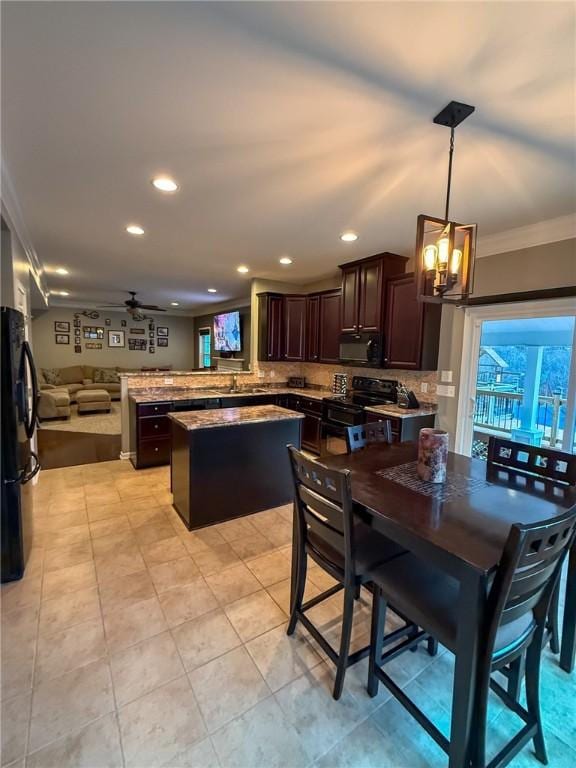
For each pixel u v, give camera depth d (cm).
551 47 120
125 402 454
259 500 312
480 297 328
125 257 418
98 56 128
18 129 173
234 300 820
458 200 245
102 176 220
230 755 127
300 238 336
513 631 124
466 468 194
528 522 132
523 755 129
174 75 137
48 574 223
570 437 281
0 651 166
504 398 329
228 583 217
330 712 142
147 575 223
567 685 157
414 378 400
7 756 124
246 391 513
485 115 156
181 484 294
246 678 156
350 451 235
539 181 216
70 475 395
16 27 115
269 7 108
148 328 1038
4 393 206
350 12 110
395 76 135
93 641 173
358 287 416
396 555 158
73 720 137
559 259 278
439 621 123
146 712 140
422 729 137
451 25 113
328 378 536
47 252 400
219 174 216
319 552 167
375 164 201
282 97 149
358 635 181
